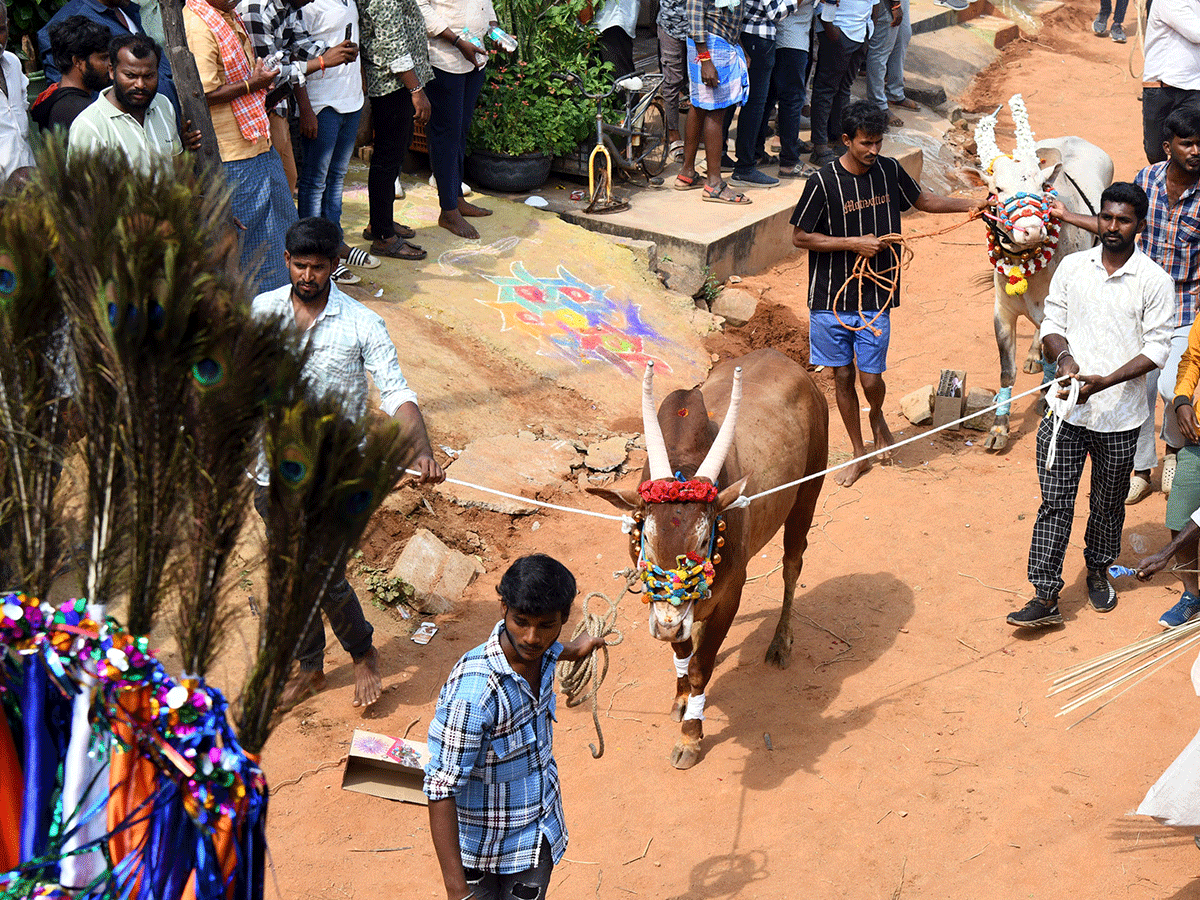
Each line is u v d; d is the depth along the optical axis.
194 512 1.44
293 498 1.46
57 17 6.55
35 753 1.42
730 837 4.64
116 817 1.43
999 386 8.78
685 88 12.32
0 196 1.53
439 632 5.85
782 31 11.32
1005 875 4.44
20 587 1.46
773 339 9.45
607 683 5.62
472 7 8.86
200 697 1.46
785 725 5.32
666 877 4.43
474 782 3.17
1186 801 4.00
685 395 4.74
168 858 1.42
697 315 9.49
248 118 6.42
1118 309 5.52
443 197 9.27
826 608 6.23
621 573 4.67
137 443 1.39
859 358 7.37
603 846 4.59
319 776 4.81
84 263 1.34
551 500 6.96
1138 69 19.09
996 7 21.23
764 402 5.39
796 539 5.67
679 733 5.25
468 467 6.91
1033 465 7.75
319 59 7.19
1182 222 6.71
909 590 6.39
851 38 12.12
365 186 10.01
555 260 9.37
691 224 10.31
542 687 3.21
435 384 7.44
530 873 3.28
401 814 4.68
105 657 1.41
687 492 4.15
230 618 1.51
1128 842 4.57
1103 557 6.03
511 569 2.99
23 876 1.37
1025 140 7.32
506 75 10.30
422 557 6.08
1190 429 5.39
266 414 1.45
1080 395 5.45
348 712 5.18
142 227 1.35
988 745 5.16
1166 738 5.15
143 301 1.34
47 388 1.46
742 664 5.78
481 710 3.01
